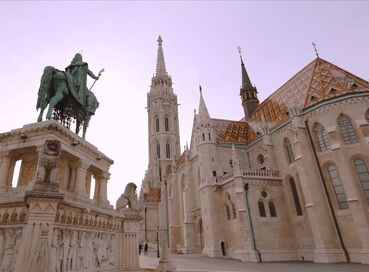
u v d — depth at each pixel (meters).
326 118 35.47
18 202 9.24
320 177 34.94
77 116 17.09
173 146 104.19
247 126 57.06
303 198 36.97
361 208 30.44
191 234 52.66
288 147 41.22
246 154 50.41
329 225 32.72
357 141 33.06
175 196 65.31
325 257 30.69
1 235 9.26
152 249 68.81
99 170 17.42
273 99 52.81
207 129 49.44
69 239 10.88
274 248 35.97
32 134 13.26
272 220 37.72
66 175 14.53
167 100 111.38
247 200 37.84
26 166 13.60
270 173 41.03
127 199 17.38
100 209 13.34
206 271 23.83
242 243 36.44
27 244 8.43
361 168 32.25
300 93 43.31
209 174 45.75
